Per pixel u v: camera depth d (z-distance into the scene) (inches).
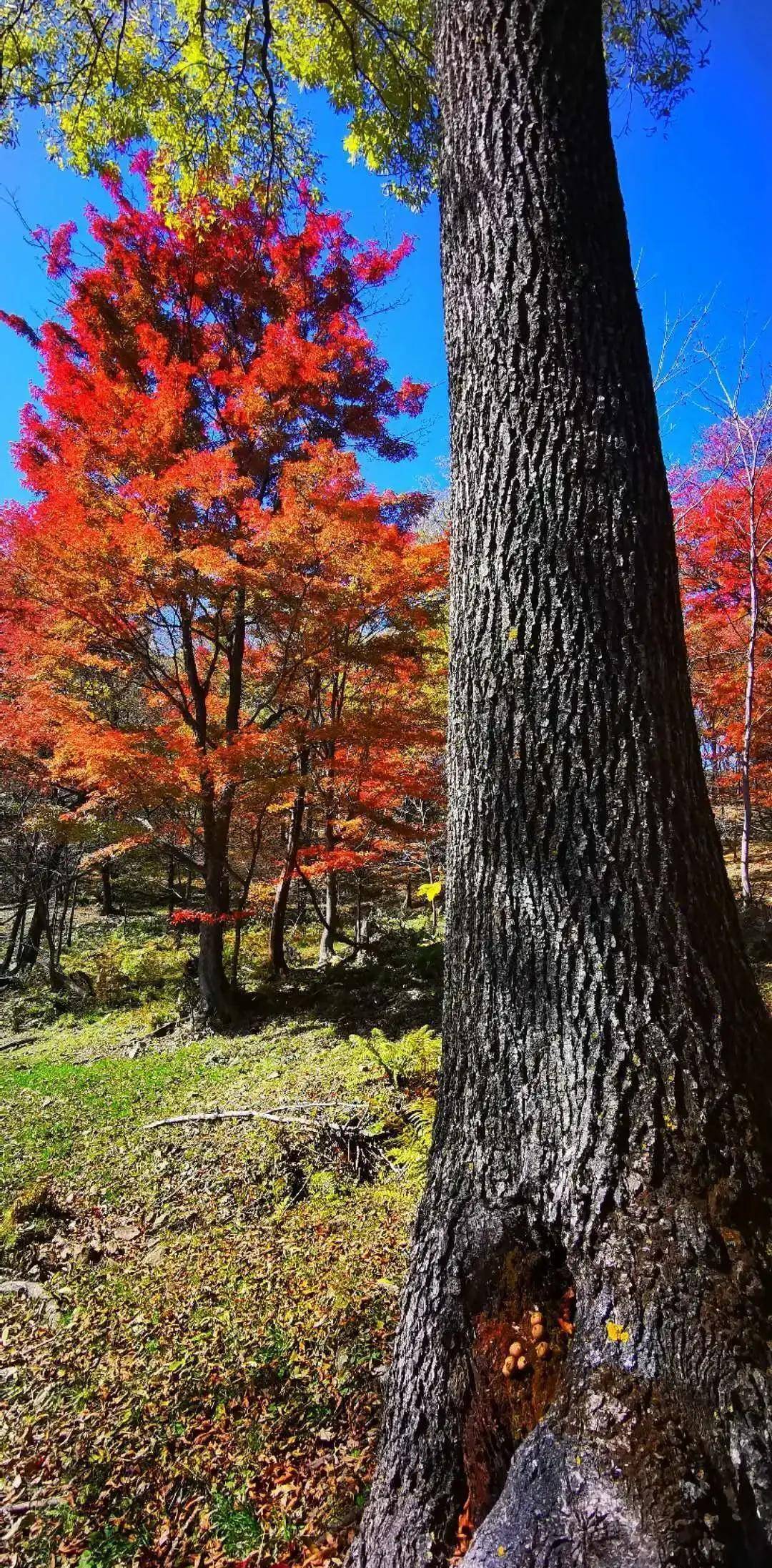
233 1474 106.1
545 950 65.2
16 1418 127.6
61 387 389.4
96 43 161.5
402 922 705.0
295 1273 157.0
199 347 443.2
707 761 588.7
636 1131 58.3
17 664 416.8
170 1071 354.3
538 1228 62.4
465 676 74.4
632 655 65.5
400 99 173.5
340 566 341.7
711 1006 60.6
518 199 71.1
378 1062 270.8
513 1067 66.2
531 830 66.9
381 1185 196.5
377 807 466.9
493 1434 60.2
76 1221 207.8
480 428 73.7
